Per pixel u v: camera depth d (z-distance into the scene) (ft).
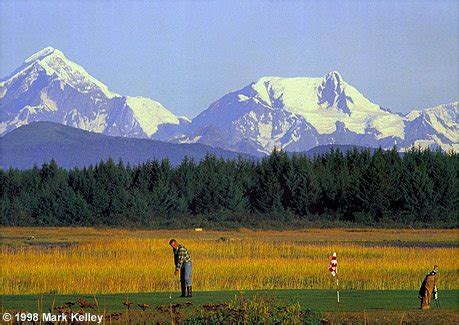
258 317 216.74
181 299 263.08
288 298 266.36
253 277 353.10
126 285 315.99
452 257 453.58
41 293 292.40
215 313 219.20
